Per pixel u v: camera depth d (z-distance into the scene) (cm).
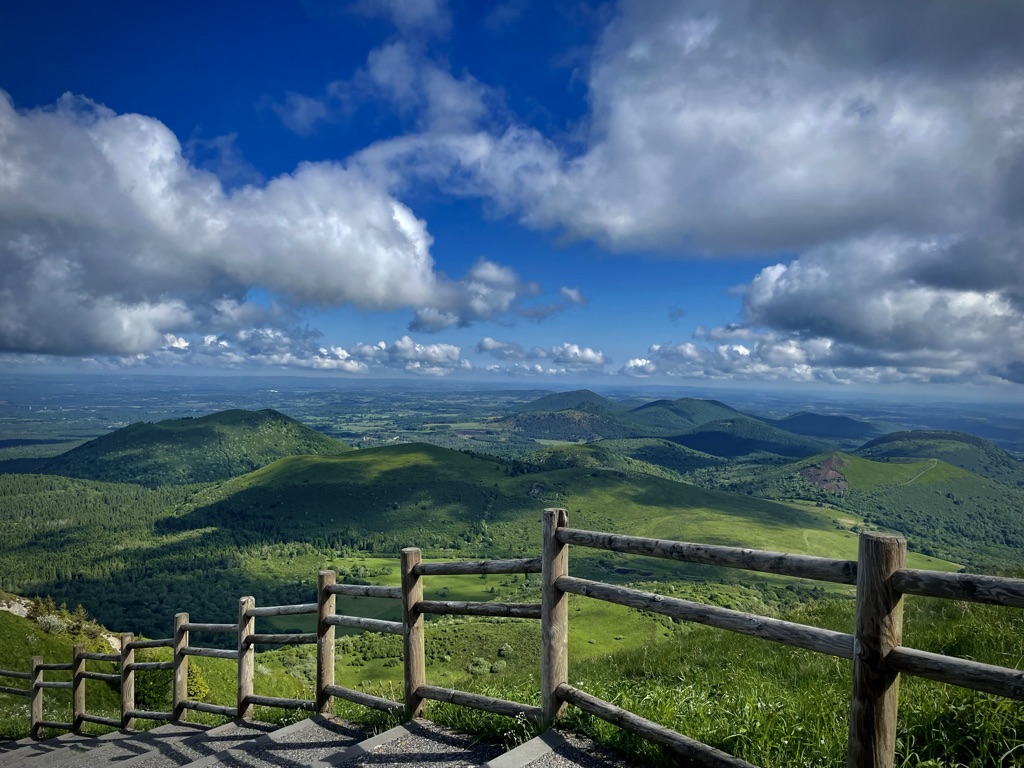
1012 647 628
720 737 447
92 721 1168
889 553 303
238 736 796
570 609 10081
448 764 500
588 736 486
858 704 310
